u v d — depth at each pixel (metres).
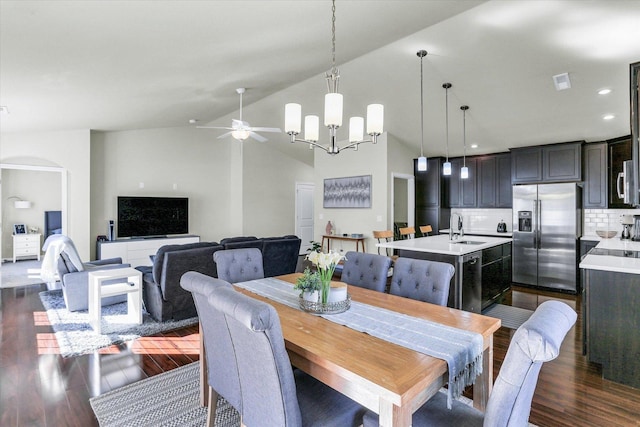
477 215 6.89
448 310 1.99
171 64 3.24
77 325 3.62
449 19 2.99
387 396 1.16
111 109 4.72
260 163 8.17
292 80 4.62
